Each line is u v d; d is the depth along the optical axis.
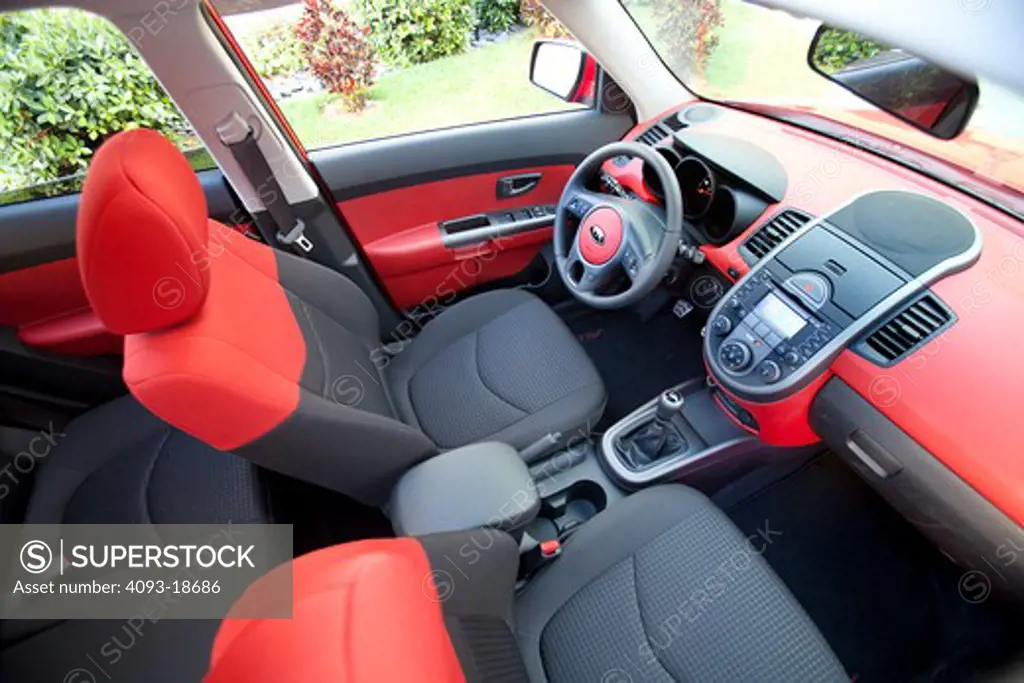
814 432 1.26
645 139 1.65
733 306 1.27
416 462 1.08
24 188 1.40
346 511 1.32
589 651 0.99
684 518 1.12
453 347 1.52
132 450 1.29
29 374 1.41
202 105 1.17
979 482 0.95
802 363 1.13
